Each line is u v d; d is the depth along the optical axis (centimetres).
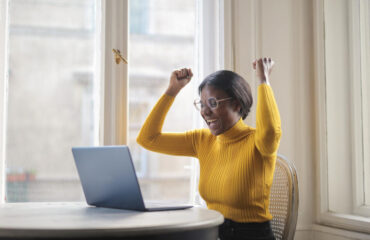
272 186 170
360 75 223
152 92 222
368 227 190
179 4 229
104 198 146
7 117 207
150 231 103
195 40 223
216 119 161
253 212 151
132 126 216
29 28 210
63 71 213
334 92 227
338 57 228
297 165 227
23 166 206
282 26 229
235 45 222
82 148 144
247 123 221
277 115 153
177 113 224
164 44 227
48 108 212
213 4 225
